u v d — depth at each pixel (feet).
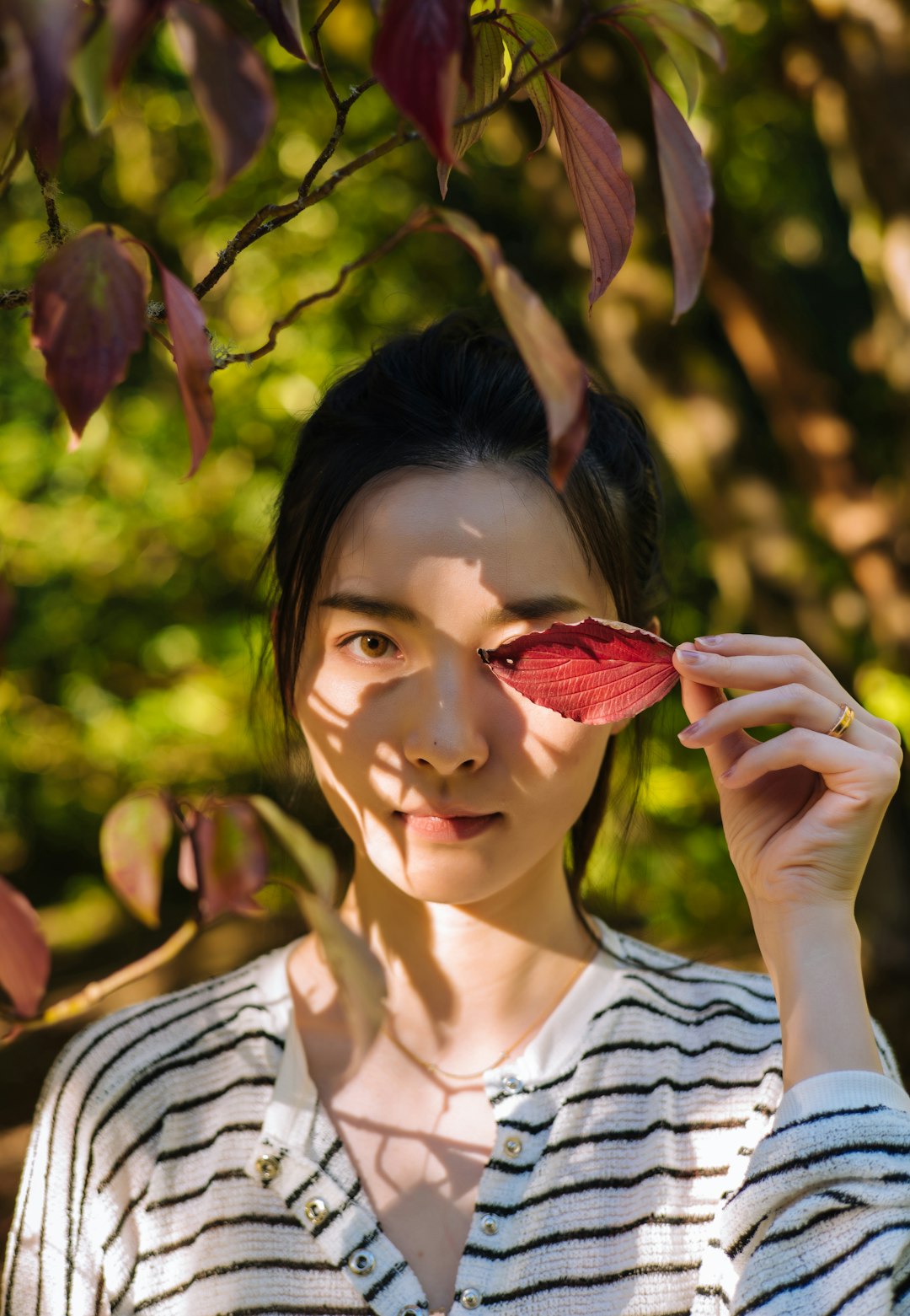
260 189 9.46
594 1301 2.88
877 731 2.90
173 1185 3.02
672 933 8.97
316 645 2.91
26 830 14.82
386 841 2.86
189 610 12.79
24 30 1.64
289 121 9.12
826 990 2.80
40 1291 3.08
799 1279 2.64
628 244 2.29
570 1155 2.98
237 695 11.55
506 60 2.48
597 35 7.26
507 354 2.97
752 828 2.93
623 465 3.20
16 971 2.11
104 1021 3.26
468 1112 3.06
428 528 2.78
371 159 2.24
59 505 11.83
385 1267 2.88
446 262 10.21
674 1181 2.97
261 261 9.62
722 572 9.28
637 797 3.63
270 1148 2.98
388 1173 3.00
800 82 8.00
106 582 12.27
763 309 8.76
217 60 1.81
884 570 8.32
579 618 2.89
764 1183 2.71
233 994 3.23
